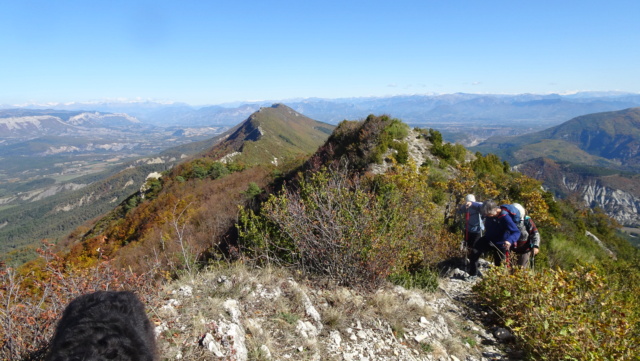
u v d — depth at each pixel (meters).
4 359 3.00
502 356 4.12
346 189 6.35
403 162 17.97
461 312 5.16
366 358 3.53
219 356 2.95
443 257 7.41
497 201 14.88
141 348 2.14
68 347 1.97
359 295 4.73
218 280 4.56
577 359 3.60
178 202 30.69
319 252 5.18
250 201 19.75
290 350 3.37
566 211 19.73
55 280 3.72
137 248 20.36
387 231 5.84
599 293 4.67
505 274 5.18
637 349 3.71
